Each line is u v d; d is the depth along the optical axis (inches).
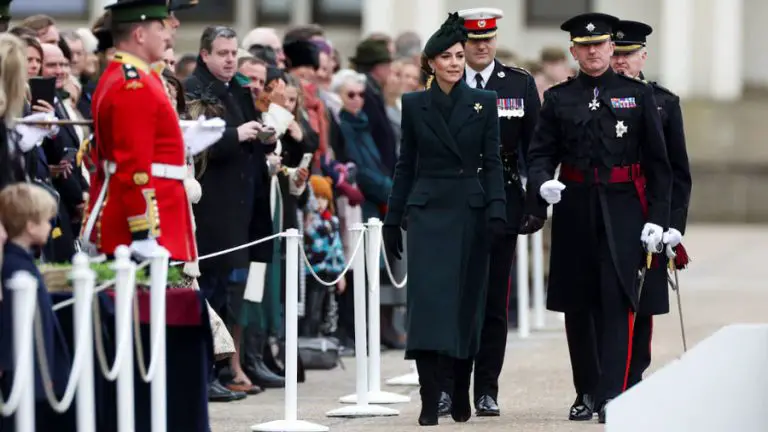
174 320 1314.0
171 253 1338.6
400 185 1546.5
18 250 1184.2
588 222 1563.7
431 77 1630.2
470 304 1514.5
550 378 1919.3
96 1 4148.6
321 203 2015.3
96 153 1365.7
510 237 1612.9
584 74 1579.7
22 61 1269.7
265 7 4343.0
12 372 1164.5
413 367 1937.7
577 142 1567.4
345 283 2162.9
